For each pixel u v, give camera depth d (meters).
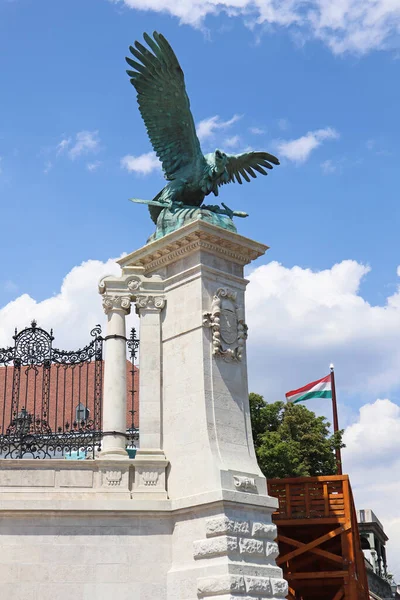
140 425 17.47
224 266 18.33
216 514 15.73
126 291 18.22
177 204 19.03
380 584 47.47
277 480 23.23
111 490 16.48
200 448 16.53
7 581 15.35
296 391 32.78
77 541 15.91
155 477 16.92
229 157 20.06
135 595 15.84
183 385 17.34
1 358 17.47
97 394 18.17
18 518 15.79
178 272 18.27
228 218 18.95
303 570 24.78
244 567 15.52
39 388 32.78
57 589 15.53
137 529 16.31
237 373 17.81
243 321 18.22
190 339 17.48
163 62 18.53
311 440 37.75
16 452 17.17
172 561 16.30
